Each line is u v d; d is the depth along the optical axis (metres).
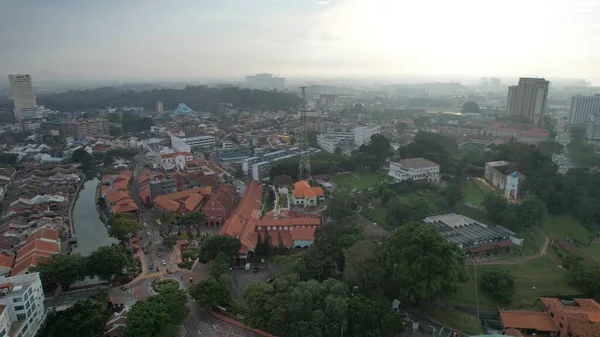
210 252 175.62
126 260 168.38
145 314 123.19
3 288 125.94
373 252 150.88
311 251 168.62
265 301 136.25
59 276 154.62
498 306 146.50
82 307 133.50
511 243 185.88
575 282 156.62
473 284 157.25
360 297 135.00
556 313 133.12
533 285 158.00
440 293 136.00
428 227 149.38
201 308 149.38
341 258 162.75
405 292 138.38
